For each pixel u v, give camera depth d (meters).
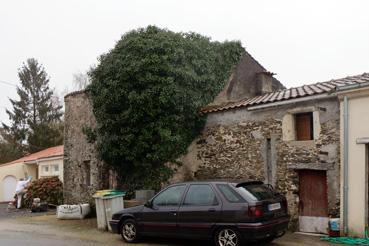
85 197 18.45
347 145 10.98
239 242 8.95
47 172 27.14
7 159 41.44
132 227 10.73
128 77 14.94
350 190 10.86
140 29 15.77
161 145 14.60
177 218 9.92
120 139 15.24
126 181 16.03
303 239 10.78
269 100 12.80
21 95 45.97
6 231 13.31
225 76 17.09
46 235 12.20
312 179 12.01
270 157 12.91
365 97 10.73
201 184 9.93
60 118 46.16
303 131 12.38
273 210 9.39
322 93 11.51
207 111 14.91
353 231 10.70
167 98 14.45
